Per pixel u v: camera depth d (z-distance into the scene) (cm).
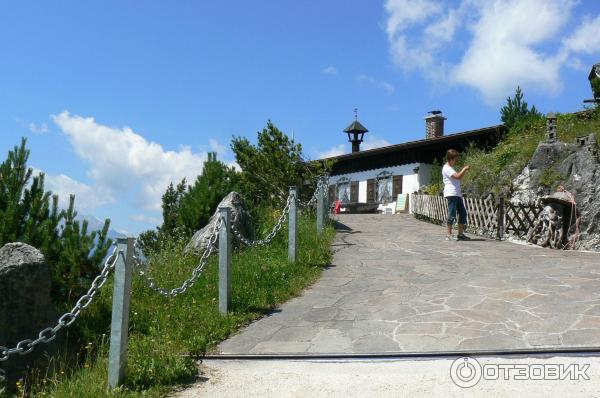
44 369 550
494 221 1403
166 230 1394
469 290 779
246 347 608
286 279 880
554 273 876
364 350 565
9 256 550
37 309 559
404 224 1766
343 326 654
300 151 1667
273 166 1603
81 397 478
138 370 521
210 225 1097
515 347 538
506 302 700
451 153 1351
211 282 843
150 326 670
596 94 2041
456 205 1339
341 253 1145
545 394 428
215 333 646
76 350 611
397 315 680
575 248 1220
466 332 595
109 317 679
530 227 1323
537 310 656
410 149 2928
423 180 2866
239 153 1655
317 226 1332
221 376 527
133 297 762
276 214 1442
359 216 2178
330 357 556
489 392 438
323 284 880
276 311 743
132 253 520
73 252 679
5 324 532
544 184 1443
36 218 687
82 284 689
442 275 911
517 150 1725
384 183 3098
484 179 1733
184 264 974
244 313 724
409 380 476
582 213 1247
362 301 762
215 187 1347
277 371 529
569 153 1441
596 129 1661
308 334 635
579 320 606
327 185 1589
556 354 516
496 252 1138
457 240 1336
